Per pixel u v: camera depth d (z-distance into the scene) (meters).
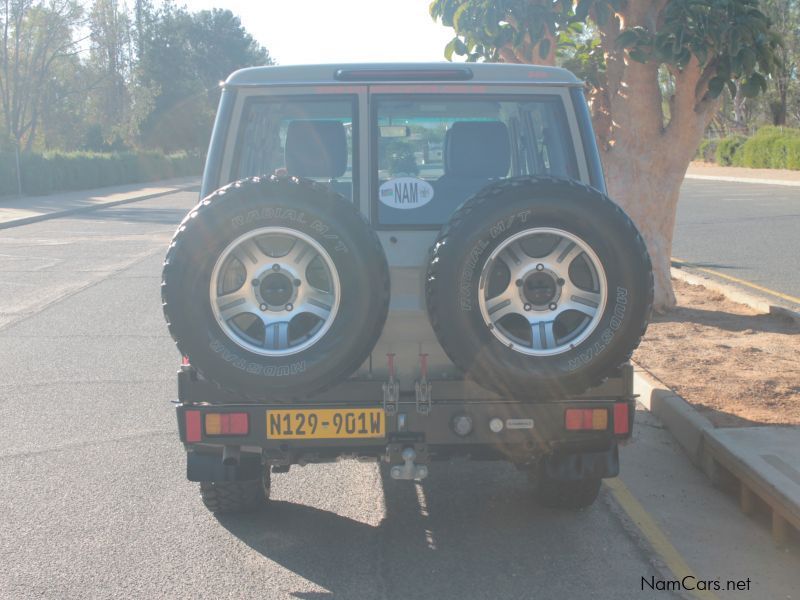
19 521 5.34
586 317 4.32
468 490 5.90
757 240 19.03
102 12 65.56
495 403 4.48
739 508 5.57
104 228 24.97
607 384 4.54
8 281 14.81
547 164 5.02
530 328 4.33
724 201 29.69
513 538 5.11
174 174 63.44
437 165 5.06
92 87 63.97
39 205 33.19
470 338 4.22
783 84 52.41
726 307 11.27
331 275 4.25
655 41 9.11
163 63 77.69
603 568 4.72
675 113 10.39
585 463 4.78
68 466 6.29
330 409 4.48
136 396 8.05
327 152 5.12
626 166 10.66
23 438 6.89
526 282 4.28
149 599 4.37
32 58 57.47
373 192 4.89
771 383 7.71
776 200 29.56
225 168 4.86
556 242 4.28
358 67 4.89
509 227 4.17
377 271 4.25
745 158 52.06
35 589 4.47
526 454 4.66
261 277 4.30
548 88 4.91
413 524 5.32
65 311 12.16
